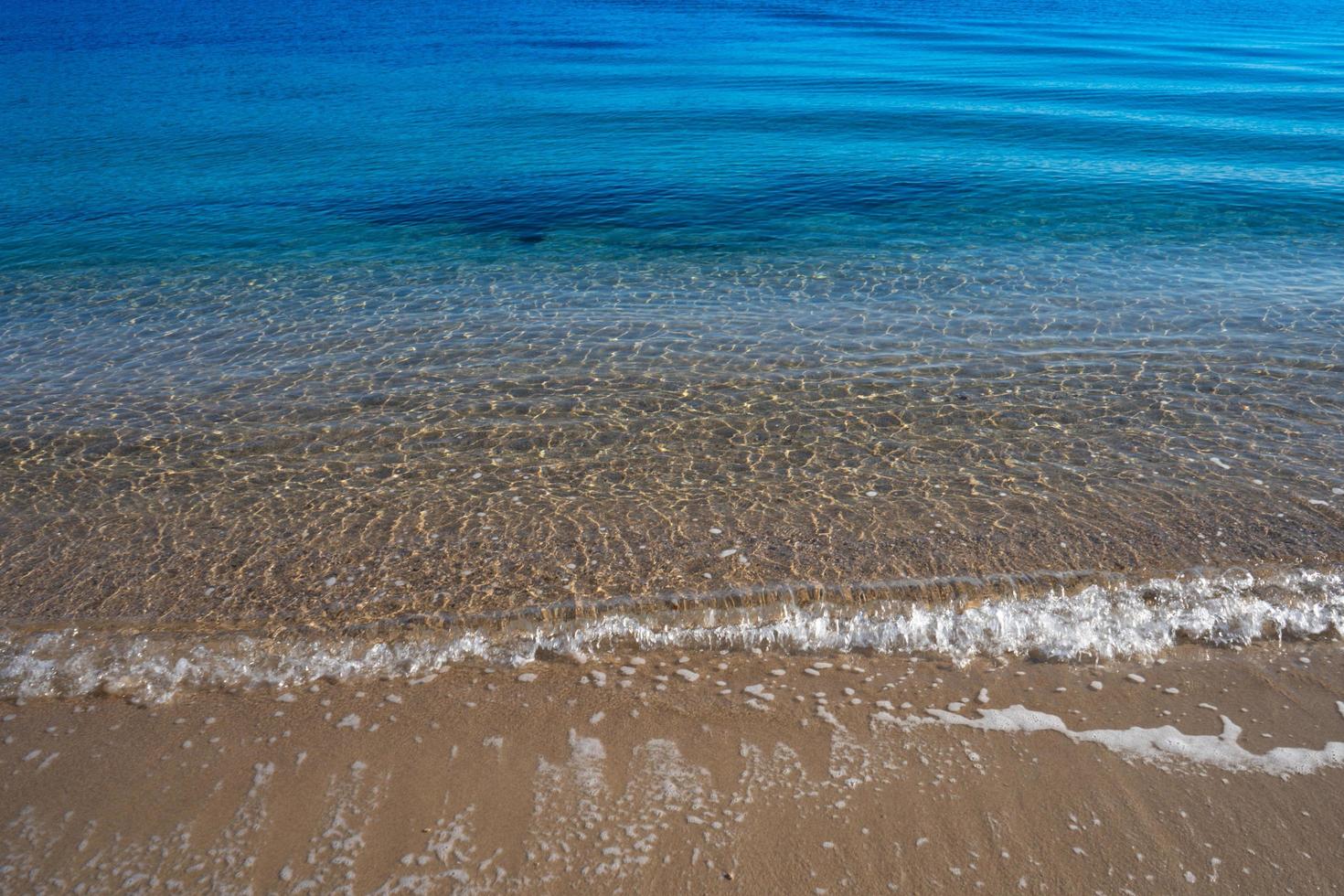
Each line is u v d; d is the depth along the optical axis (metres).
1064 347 9.01
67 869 3.42
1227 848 3.52
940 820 3.67
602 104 26.92
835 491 6.38
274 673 4.54
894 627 4.83
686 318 10.22
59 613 5.05
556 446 7.20
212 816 3.66
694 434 7.36
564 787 3.82
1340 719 4.16
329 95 28.53
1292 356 8.63
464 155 20.30
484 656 4.67
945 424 7.43
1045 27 51.94
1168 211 14.91
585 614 5.00
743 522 5.97
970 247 13.05
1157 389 8.00
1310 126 23.22
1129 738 4.07
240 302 11.07
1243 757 3.95
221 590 5.27
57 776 3.86
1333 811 3.67
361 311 10.66
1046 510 6.01
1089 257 12.34
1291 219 14.29
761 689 4.42
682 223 14.73
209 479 6.69
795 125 23.78
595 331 9.84
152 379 8.64
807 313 10.30
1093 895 3.34
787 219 14.92
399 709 4.28
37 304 11.01
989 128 23.28
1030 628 4.80
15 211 15.62
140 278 12.08
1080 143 21.45
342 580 5.37
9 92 28.92
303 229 14.60
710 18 54.06
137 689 4.41
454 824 3.63
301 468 6.87
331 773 3.88
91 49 39.50
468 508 6.23
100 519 6.11
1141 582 5.17
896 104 26.70
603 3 64.25
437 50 39.50
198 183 17.77
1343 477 6.38
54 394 8.27
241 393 8.28
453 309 10.70
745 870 3.44
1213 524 5.78
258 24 50.25
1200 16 62.94
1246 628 4.76
